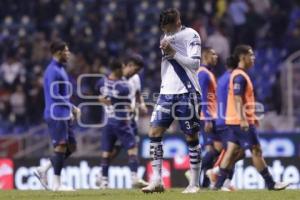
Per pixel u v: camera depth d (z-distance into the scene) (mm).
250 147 32719
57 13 69125
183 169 46188
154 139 28391
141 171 46906
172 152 48094
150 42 65875
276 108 57000
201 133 38156
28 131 55719
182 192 28422
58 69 33625
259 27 66812
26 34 67125
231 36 66062
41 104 59281
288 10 68625
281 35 66375
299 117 53438
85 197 27266
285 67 54812
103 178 39719
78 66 60531
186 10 68250
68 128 34094
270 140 49312
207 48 35125
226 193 27844
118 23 66938
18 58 63375
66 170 46719
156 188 28328
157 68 62625
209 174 36125
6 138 52875
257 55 64438
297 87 53875
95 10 69000
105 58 63094
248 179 45000
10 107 59875
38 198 27344
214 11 68438
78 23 67688
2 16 69562
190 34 27922
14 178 47062
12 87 61125
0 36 66938
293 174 45969
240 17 66812
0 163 47188
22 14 69312
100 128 51594
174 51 27703
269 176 32469
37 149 52812
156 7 68750
